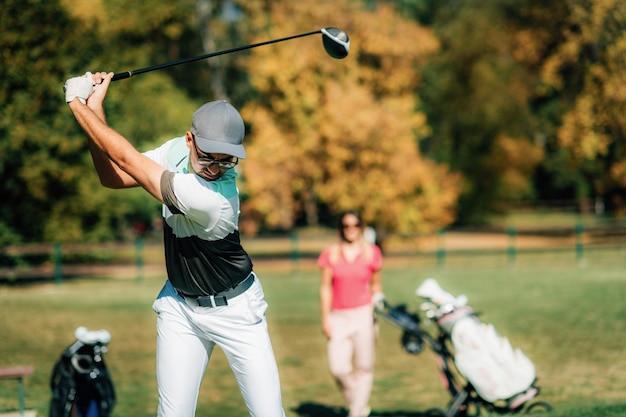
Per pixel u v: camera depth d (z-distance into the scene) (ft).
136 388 39.22
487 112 187.93
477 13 183.32
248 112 125.08
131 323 62.39
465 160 194.18
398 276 92.02
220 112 14.16
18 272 89.66
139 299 78.28
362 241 29.55
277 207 120.57
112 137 14.15
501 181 197.47
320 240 152.56
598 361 42.47
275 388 15.48
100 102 14.71
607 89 120.37
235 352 15.28
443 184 127.54
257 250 136.98
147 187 14.19
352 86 119.65
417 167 120.16
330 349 29.22
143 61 123.13
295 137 120.78
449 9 194.59
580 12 120.06
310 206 157.58
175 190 13.99
